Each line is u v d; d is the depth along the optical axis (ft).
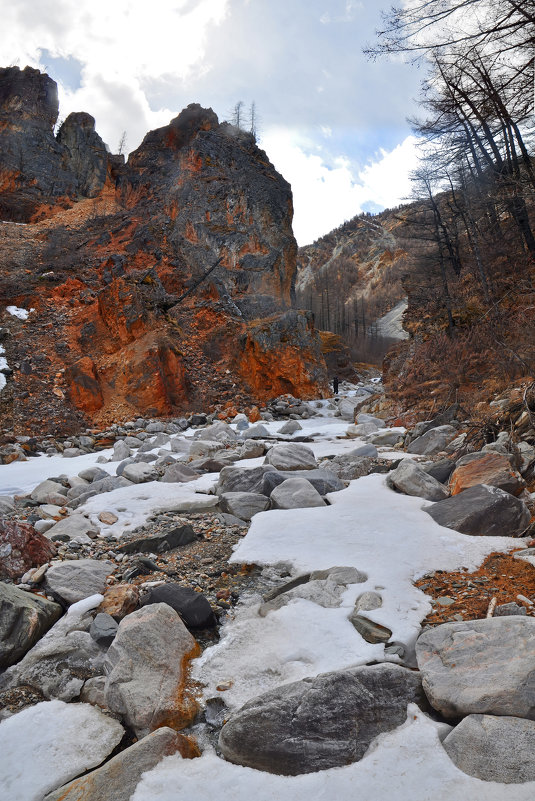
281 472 26.32
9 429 56.85
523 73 24.75
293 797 8.29
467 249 80.33
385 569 16.06
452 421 37.32
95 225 105.40
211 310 87.10
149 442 50.49
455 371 46.96
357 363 177.88
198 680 11.91
